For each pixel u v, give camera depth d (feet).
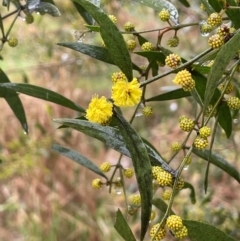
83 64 1.87
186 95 0.74
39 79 2.16
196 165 1.62
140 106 0.75
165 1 0.72
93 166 0.79
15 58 1.94
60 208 2.22
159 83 2.12
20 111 0.86
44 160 2.19
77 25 1.54
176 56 0.61
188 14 1.35
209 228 0.57
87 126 0.60
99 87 2.32
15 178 2.18
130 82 0.56
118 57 0.58
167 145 1.88
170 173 0.59
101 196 2.26
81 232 2.21
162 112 2.21
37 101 2.04
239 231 1.22
